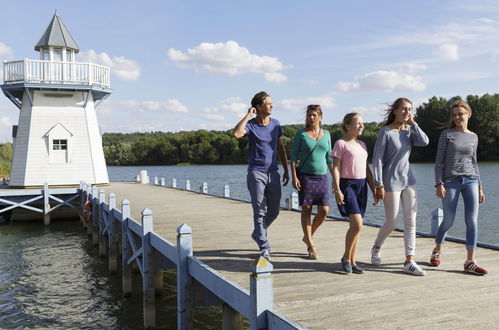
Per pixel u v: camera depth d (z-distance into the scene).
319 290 4.31
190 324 5.54
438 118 80.56
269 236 7.62
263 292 3.47
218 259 5.92
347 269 4.93
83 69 23.17
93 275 11.52
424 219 19.75
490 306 3.77
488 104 80.38
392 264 5.34
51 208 20.34
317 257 5.74
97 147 24.61
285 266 5.30
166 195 18.52
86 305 9.13
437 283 4.48
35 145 22.61
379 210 23.03
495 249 6.17
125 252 9.62
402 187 4.87
